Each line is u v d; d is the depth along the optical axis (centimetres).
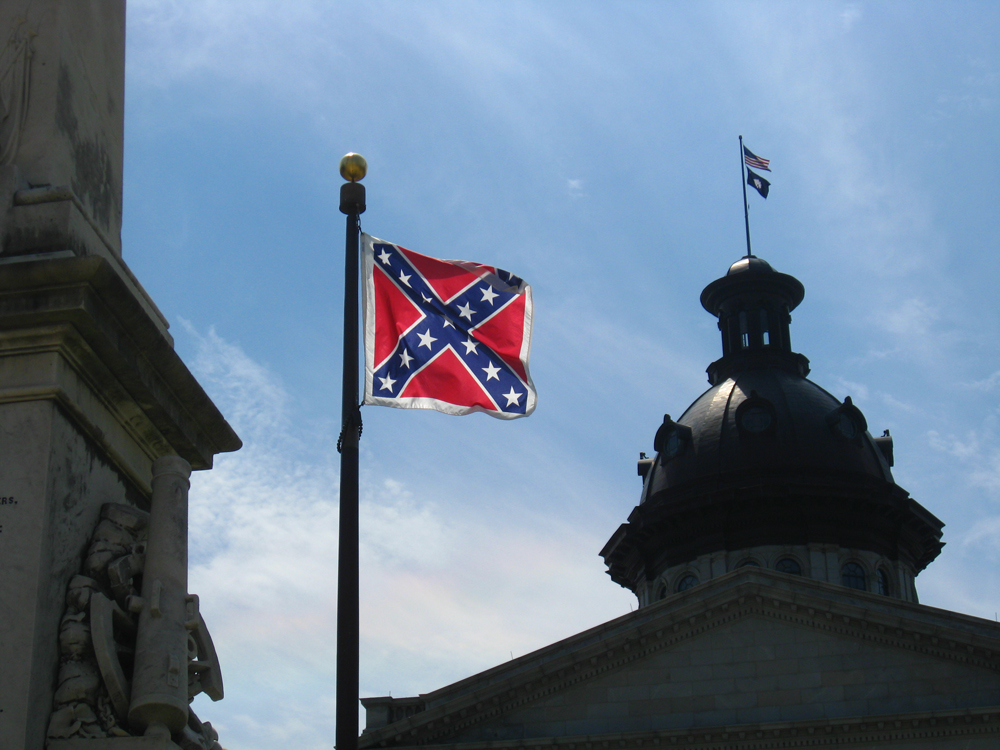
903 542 6869
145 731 520
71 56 623
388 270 1234
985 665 4491
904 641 4572
